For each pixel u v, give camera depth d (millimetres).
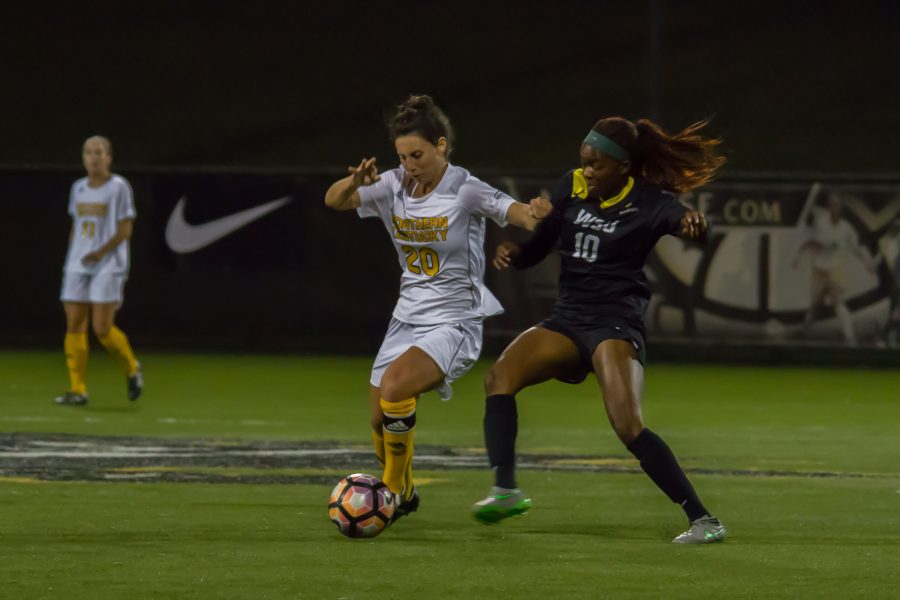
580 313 23859
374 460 34125
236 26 78500
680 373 59500
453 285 24250
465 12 77562
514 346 24062
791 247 60438
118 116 77312
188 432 39594
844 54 75750
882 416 45844
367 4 78000
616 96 75688
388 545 22672
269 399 48500
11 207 63781
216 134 76438
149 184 63875
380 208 24469
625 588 19422
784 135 74438
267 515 25672
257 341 63719
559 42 76750
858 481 31578
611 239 23531
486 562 21234
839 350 61625
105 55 78562
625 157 23453
